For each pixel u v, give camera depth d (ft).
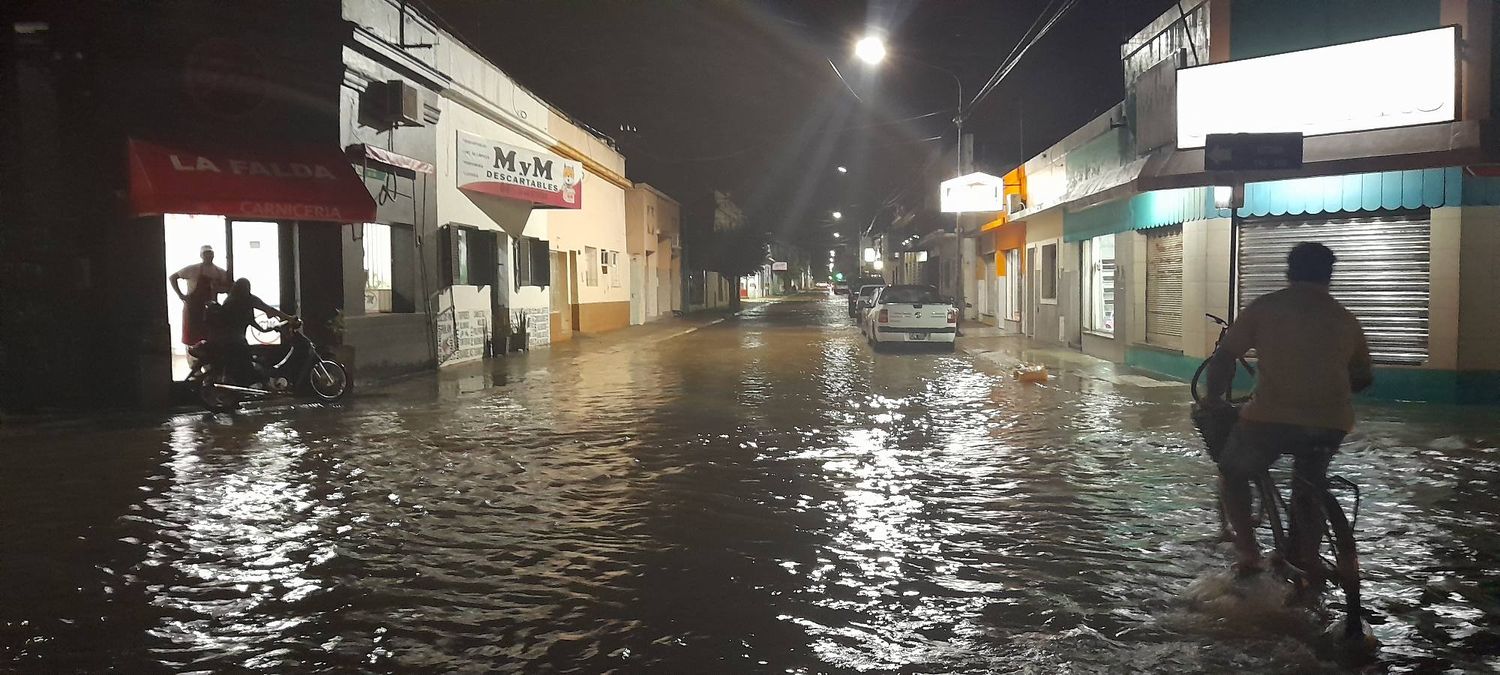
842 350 80.02
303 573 19.61
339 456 32.24
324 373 45.91
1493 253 41.96
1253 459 17.06
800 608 17.53
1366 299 44.68
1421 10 43.37
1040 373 54.49
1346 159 42.68
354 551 21.17
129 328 43.62
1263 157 32.78
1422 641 15.67
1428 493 26.04
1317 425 16.20
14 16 42.06
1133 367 60.75
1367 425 36.91
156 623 16.81
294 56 48.21
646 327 117.08
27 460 31.48
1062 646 15.58
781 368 64.03
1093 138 66.69
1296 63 45.01
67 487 27.40
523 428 38.27
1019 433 36.94
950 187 93.56
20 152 42.45
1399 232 43.88
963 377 57.77
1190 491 26.94
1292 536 17.02
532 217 81.41
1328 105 44.09
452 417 41.32
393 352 56.54
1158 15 60.59
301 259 50.39
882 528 23.09
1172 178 48.08
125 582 19.02
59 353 43.19
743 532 22.77
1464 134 40.42
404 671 14.79
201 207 42.42
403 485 27.81
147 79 43.88
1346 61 43.52
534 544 21.77
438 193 62.85
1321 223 45.91
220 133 45.96
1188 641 15.72
